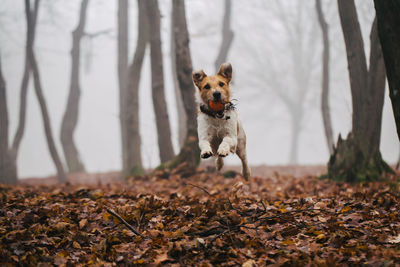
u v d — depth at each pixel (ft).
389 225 13.14
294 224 13.69
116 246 12.71
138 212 15.28
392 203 16.42
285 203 17.40
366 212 14.92
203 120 16.46
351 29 27.25
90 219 15.24
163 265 11.43
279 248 12.07
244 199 18.45
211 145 17.19
